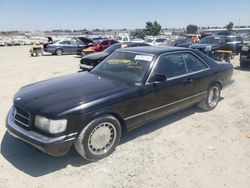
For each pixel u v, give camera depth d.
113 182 3.11
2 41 43.25
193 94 4.93
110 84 3.92
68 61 16.58
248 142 4.20
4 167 3.36
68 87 3.80
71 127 3.16
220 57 12.45
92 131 3.39
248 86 8.12
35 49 21.03
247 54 11.45
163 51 4.54
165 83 4.25
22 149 3.82
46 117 3.09
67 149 3.20
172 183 3.11
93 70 4.76
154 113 4.22
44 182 3.09
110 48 11.82
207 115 5.37
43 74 10.69
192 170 3.38
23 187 2.99
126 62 4.49
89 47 18.56
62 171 3.31
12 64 14.55
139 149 3.89
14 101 3.61
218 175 3.29
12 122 3.48
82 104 3.26
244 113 5.56
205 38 15.89
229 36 15.98
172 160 3.61
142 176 3.24
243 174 3.32
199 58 5.15
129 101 3.73
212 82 5.36
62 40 22.53
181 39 23.78
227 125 4.88
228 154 3.81
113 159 3.60
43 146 3.02
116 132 3.68
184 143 4.12
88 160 3.53
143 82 3.97
